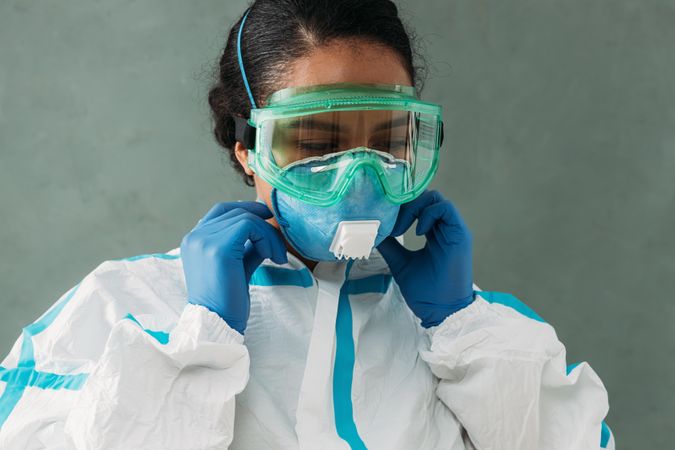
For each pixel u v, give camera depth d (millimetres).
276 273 997
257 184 1003
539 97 2094
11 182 1992
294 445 880
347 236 881
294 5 890
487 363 956
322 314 957
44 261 2016
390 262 1042
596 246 2125
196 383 852
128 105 2004
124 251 2035
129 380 824
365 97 855
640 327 2148
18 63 1965
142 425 815
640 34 2078
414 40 1131
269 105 891
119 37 1984
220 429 837
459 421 980
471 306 1011
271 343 953
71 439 827
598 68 2084
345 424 911
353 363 953
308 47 869
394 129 876
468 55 2082
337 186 865
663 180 2113
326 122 859
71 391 896
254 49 918
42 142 1991
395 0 2014
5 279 2010
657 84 2088
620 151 2105
